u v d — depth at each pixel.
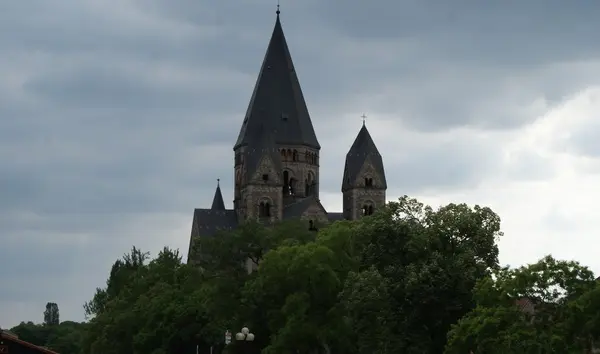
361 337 117.62
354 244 122.81
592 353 103.94
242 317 158.75
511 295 97.38
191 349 175.38
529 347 92.38
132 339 190.75
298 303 143.88
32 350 89.50
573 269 96.44
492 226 119.44
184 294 186.50
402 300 114.06
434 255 113.94
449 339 101.75
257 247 192.62
